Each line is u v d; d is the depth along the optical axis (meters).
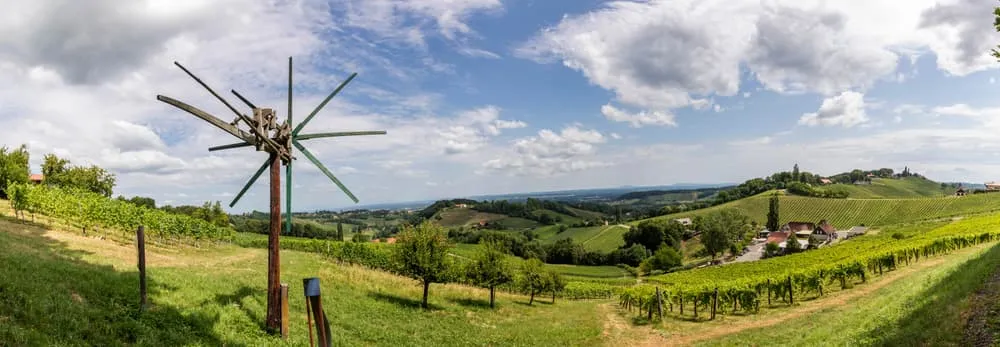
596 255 150.62
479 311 40.31
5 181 64.44
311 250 79.38
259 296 22.00
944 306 15.72
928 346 12.69
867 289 35.69
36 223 41.50
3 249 19.86
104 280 17.53
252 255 52.47
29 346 10.33
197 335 14.91
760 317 32.34
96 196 52.16
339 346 18.78
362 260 64.12
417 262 37.66
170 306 16.44
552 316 41.69
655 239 159.88
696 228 180.88
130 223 44.31
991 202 149.88
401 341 22.73
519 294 66.69
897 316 17.05
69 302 13.62
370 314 28.72
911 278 33.44
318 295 11.04
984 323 12.81
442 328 28.91
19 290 13.09
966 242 54.56
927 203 172.12
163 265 29.80
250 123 16.34
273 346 16.17
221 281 24.25
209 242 64.12
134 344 12.60
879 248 69.25
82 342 11.56
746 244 156.50
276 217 18.34
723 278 79.38
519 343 26.94
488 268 44.22
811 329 22.36
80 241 34.75
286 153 18.55
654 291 40.84
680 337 28.81
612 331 32.34
